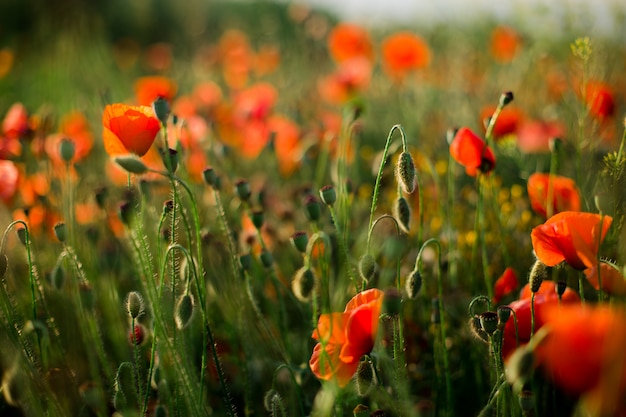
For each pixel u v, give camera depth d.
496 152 3.56
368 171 4.42
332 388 1.68
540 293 1.93
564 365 1.14
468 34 6.80
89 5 13.48
